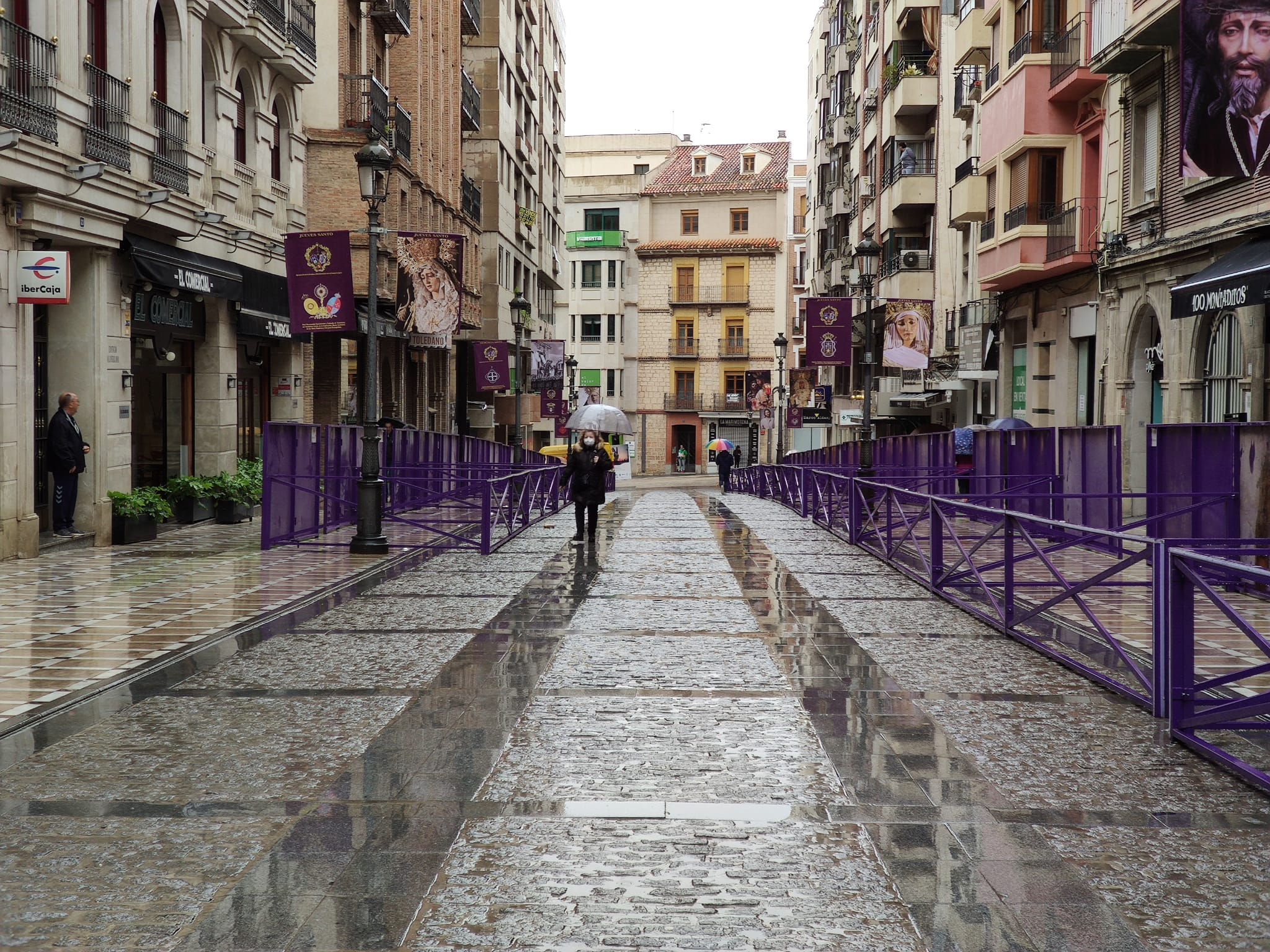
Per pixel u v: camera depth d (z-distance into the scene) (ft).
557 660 29.89
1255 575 19.56
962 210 111.04
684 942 13.55
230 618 36.32
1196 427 48.65
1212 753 20.95
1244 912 14.48
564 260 265.13
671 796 18.90
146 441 68.69
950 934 13.79
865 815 18.03
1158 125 76.13
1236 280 56.34
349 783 19.52
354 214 97.91
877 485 56.18
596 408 81.82
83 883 15.26
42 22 52.44
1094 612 28.78
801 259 281.13
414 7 120.88
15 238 51.96
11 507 51.96
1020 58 92.27
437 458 89.35
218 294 70.33
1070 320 92.12
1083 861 16.17
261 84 81.35
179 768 20.35
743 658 30.45
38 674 28.09
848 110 190.70
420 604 39.58
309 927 13.92
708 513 93.35
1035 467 69.97
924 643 32.73
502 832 17.15
